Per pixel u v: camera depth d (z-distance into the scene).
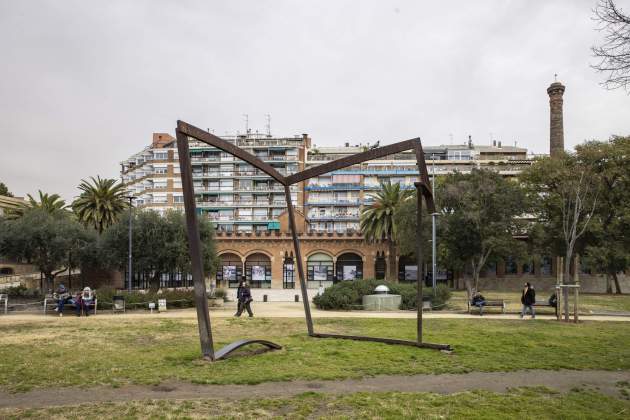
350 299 28.45
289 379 10.19
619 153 44.31
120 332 16.91
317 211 83.75
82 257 46.59
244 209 84.31
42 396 8.92
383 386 9.75
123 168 101.19
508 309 27.48
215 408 8.09
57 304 25.06
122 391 9.25
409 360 12.22
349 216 82.38
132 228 39.94
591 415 7.96
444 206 45.00
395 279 57.81
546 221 49.16
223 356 12.08
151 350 13.42
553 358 12.83
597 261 44.06
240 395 8.97
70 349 13.54
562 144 66.12
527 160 82.56
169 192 84.38
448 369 11.28
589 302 34.28
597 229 43.31
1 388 9.47
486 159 89.38
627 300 36.94
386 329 18.27
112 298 27.11
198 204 83.88
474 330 18.02
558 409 8.27
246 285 22.89
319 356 12.55
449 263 48.03
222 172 85.31
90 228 50.66
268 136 92.56
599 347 14.66
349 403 8.41
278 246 67.44
